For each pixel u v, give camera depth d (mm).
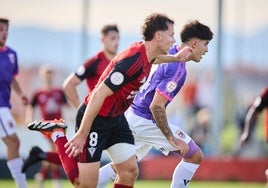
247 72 72438
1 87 28812
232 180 44031
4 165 43469
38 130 22141
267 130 31656
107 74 20984
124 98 21188
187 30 23359
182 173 24312
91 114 20219
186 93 58031
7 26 29125
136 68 20359
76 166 21344
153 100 23188
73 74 29406
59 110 43188
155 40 20484
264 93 30359
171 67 23094
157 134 24906
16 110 51156
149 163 44562
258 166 43969
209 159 44188
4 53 29172
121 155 22031
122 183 22234
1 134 28453
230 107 59500
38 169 43500
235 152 49625
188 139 24188
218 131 46406
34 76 68812
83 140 20250
